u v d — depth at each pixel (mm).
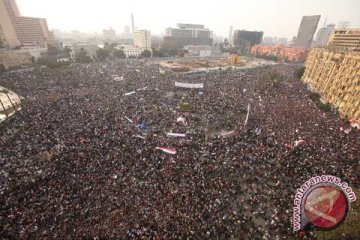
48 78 90875
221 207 28906
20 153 37812
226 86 87188
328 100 73438
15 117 52125
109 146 40625
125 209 27516
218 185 32406
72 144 40906
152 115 56344
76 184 31000
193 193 30750
